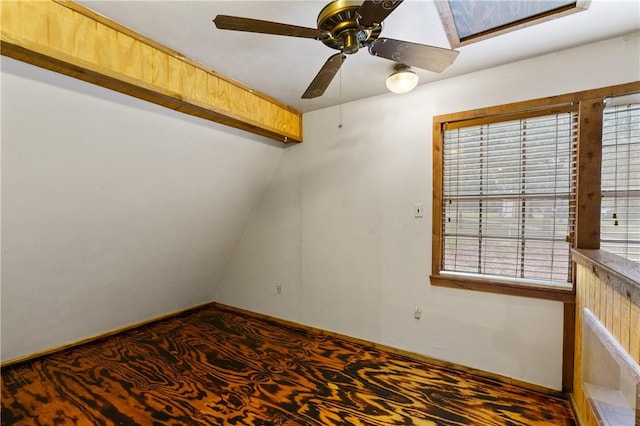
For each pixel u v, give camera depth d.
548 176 2.12
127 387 2.28
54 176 2.01
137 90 1.80
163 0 1.46
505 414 1.94
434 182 2.52
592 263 1.50
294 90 2.60
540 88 2.08
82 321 2.97
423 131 2.56
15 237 2.12
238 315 3.85
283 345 2.97
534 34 1.80
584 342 1.73
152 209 2.74
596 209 1.92
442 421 1.89
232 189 3.26
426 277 2.59
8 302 2.39
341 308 3.09
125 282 3.10
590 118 1.93
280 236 3.52
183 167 2.66
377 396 2.14
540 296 2.14
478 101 2.31
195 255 3.54
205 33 1.74
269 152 3.28
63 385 2.31
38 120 1.74
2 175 1.81
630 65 1.83
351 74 2.32
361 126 2.87
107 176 2.25
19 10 1.33
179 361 2.67
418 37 1.80
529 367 2.20
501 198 2.30
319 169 3.16
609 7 1.54
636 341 1.13
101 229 2.54
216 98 2.22
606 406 1.40
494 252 2.35
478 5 1.49
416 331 2.66
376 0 1.09
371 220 2.86
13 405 2.07
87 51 1.54
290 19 1.61
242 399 2.12
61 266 2.52
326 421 1.90
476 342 2.40
